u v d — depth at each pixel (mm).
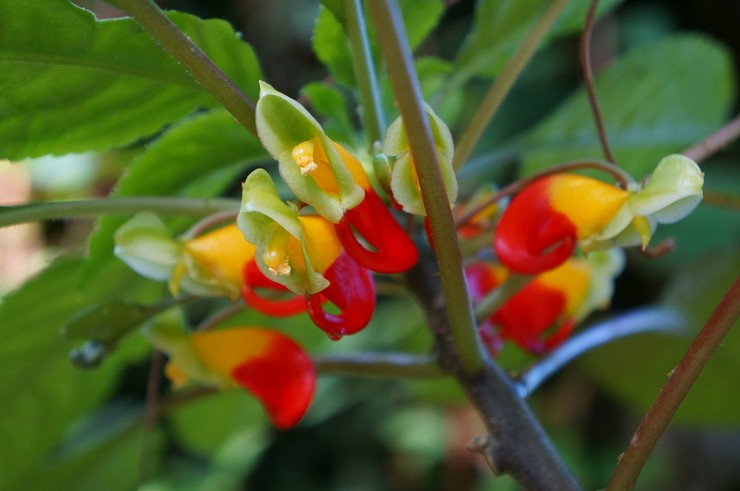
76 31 292
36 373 368
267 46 713
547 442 299
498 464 296
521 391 312
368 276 278
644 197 283
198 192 344
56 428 381
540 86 658
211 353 318
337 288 274
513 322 337
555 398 670
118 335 316
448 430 683
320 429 765
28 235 619
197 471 699
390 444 709
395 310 571
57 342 360
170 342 319
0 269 608
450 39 682
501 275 342
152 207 309
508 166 563
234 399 425
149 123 318
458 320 290
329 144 263
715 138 330
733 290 267
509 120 651
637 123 389
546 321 337
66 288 345
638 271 599
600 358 414
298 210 269
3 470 383
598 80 388
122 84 306
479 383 302
